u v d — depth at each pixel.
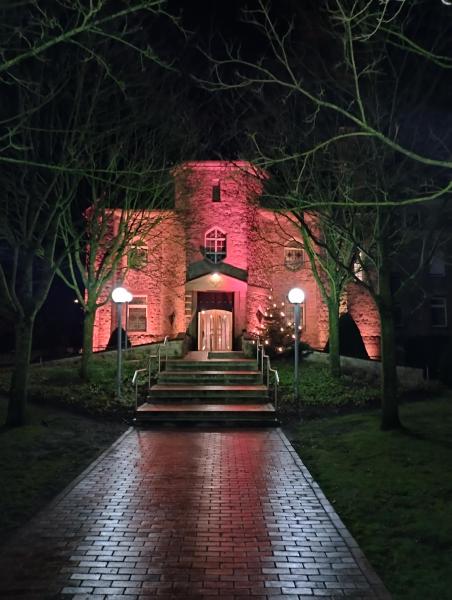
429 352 26.97
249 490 8.20
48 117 12.99
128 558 5.64
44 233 13.05
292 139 15.23
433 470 8.72
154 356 19.89
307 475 9.06
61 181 13.18
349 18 7.19
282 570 5.38
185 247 24.64
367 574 5.29
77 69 12.52
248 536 6.31
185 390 16.05
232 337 25.27
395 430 11.77
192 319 25.00
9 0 8.19
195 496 7.88
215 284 24.34
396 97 12.03
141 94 15.10
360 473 8.94
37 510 7.33
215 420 14.00
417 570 5.34
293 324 23.03
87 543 6.04
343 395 16.66
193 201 24.06
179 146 19.09
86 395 16.38
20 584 5.03
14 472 9.07
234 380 17.77
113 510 7.21
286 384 18.02
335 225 13.80
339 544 6.07
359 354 23.61
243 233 24.86
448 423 12.46
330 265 19.16
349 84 11.96
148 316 25.06
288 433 13.16
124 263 24.86
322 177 16.33
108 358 20.86
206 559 5.63
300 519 6.91
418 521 6.60
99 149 15.92
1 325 33.53
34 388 16.72
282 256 25.52
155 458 10.30
